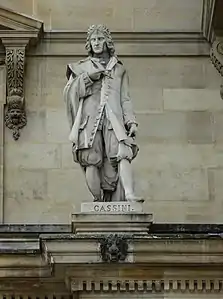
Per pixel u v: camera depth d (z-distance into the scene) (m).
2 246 20.39
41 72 22.86
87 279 18.83
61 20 23.19
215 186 22.28
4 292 19.81
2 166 22.17
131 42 23.11
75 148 19.67
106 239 18.55
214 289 18.97
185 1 23.38
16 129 22.42
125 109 19.95
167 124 22.64
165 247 18.58
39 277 19.52
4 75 22.67
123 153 19.58
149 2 23.39
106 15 23.30
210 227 20.33
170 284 18.94
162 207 22.12
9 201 22.03
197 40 23.17
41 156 22.33
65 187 22.16
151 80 22.92
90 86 20.03
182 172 22.34
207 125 22.66
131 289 18.89
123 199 19.64
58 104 22.69
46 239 18.58
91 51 20.41
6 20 22.72
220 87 22.89
